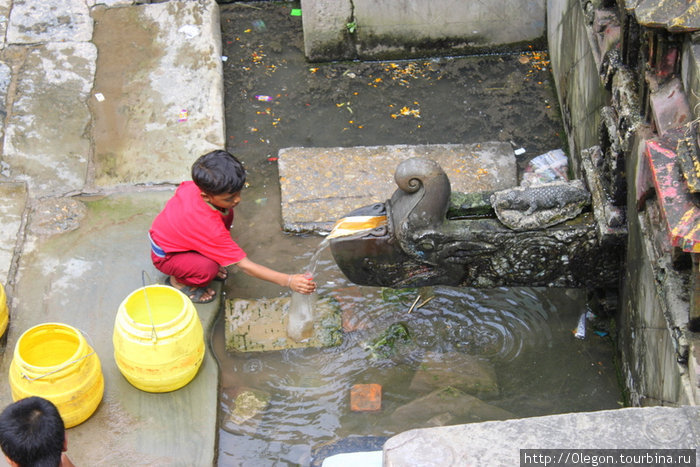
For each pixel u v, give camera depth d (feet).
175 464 11.55
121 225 15.21
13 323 13.41
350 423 12.49
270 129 18.06
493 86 19.08
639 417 8.33
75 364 11.32
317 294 14.53
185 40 19.31
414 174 12.03
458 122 18.15
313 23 19.20
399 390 12.99
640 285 11.66
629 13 11.32
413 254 12.64
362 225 12.75
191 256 13.29
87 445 11.69
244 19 21.09
